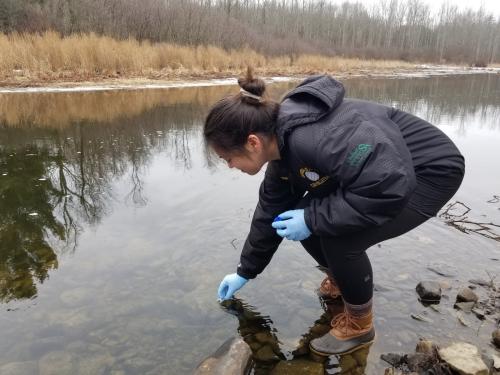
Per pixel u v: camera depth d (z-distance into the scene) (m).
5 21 19.92
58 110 8.53
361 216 1.68
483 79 24.89
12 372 1.87
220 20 28.08
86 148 5.75
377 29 60.44
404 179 1.62
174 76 16.42
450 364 1.88
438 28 64.44
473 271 2.75
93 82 13.34
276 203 2.19
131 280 2.58
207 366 1.85
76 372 1.89
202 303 2.38
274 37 37.88
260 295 2.48
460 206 3.89
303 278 2.65
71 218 3.48
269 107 1.73
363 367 1.96
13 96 10.15
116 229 3.27
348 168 1.63
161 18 23.09
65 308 2.31
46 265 2.73
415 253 2.97
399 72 30.75
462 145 6.39
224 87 14.05
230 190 4.14
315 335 2.17
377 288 2.55
